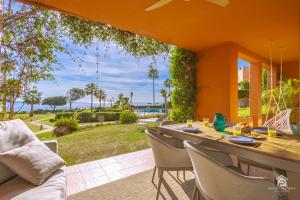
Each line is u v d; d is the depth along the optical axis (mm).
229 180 1094
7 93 2262
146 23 3074
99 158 3342
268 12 2701
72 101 22906
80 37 3248
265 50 4730
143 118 13969
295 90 5309
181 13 2729
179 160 1797
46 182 1437
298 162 1102
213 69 4301
